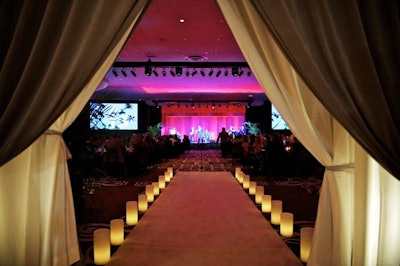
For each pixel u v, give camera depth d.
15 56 2.17
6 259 2.42
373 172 2.36
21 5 2.25
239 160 13.34
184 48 8.16
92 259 3.12
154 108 22.00
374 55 2.22
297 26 2.16
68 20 2.14
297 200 5.80
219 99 18.88
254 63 2.55
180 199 5.67
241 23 2.47
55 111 2.16
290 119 2.59
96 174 5.28
